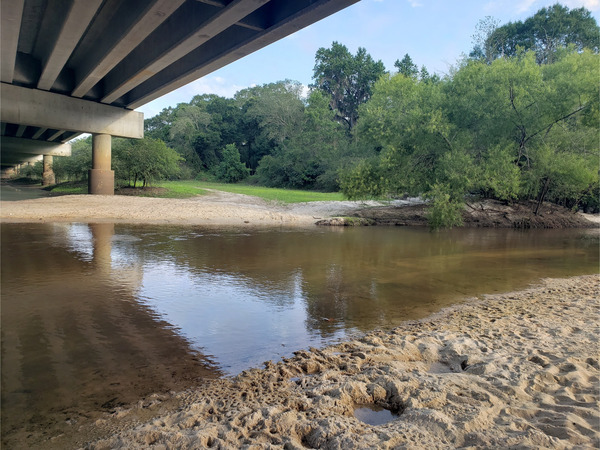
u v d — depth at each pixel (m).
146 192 28.72
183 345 5.09
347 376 4.17
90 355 4.73
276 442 2.96
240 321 5.99
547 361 4.45
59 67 19.23
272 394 3.83
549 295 7.75
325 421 3.20
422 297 7.46
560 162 20.03
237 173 61.72
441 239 15.90
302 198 29.44
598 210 29.41
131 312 6.25
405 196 27.45
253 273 9.01
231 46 14.23
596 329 5.59
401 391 3.74
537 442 2.82
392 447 2.83
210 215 19.78
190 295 7.23
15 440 3.11
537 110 19.86
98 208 19.73
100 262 9.52
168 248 11.63
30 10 15.57
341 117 66.69
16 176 82.81
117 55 16.45
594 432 2.98
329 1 9.88
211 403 3.64
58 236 12.95
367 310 6.61
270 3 12.05
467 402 3.54
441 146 19.92
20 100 23.98
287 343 5.20
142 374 4.29
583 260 11.74
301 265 9.99
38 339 5.14
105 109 27.31
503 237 17.31
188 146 67.75
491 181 18.48
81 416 3.48
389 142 21.58
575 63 20.94
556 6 46.22
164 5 11.44
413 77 22.70
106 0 13.97
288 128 62.16
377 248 13.05
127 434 3.11
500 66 20.30
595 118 19.78
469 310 6.71
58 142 45.59
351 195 21.59
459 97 20.11
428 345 5.01
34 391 3.89
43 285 7.52
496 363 4.37
